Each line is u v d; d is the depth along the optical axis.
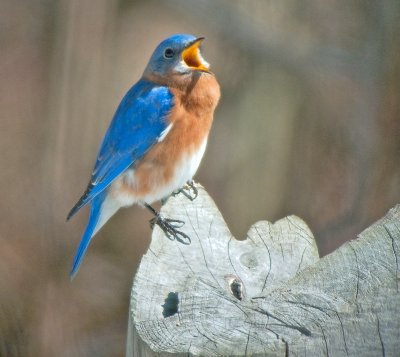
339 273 4.84
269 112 14.65
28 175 14.68
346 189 14.13
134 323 4.59
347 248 5.05
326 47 14.29
